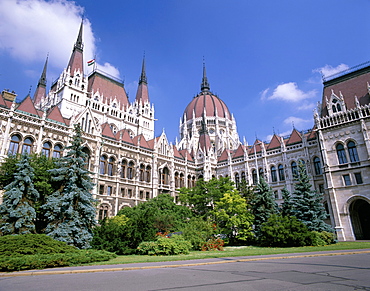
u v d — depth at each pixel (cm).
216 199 4909
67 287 1148
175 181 6794
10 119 4200
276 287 1062
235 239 4197
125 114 9050
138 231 2934
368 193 4475
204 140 8012
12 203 2841
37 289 1122
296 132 6175
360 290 990
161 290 1052
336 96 5297
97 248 2798
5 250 1956
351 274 1329
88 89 8650
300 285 1091
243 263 1891
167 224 3825
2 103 4341
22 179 2922
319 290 997
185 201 5219
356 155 4781
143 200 5822
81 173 3142
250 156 6812
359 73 5406
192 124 11844
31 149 4391
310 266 1634
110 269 1658
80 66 8256
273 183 6134
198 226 3503
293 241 3350
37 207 3134
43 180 3397
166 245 2625
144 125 9800
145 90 10519
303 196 4262
